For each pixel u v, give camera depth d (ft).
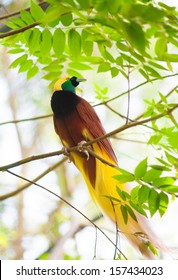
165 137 29.40
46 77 34.65
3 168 29.68
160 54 24.75
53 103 38.22
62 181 63.16
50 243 59.57
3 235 57.16
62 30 28.22
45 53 29.12
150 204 27.09
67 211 61.11
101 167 35.01
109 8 22.06
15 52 33.35
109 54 30.78
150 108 30.30
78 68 33.83
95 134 37.01
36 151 66.13
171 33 23.71
